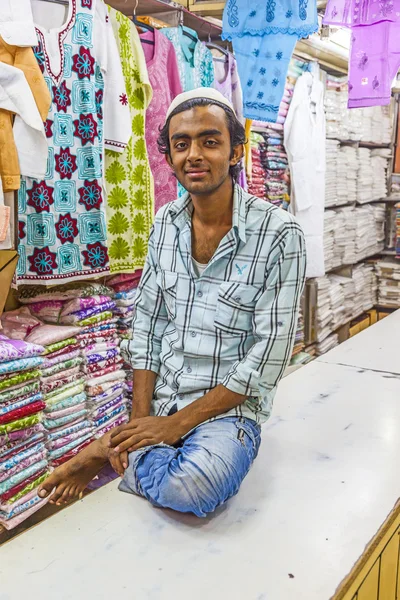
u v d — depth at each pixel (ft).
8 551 4.83
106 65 8.48
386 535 5.02
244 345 5.70
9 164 7.43
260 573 4.44
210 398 5.42
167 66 9.78
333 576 4.38
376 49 9.88
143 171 9.44
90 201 8.54
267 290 5.44
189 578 4.40
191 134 5.12
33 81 7.48
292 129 13.79
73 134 8.29
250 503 5.39
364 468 5.99
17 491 7.85
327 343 16.96
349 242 17.71
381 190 19.56
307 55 13.84
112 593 4.27
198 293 5.72
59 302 9.20
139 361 6.21
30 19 7.34
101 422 9.43
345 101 16.33
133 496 5.67
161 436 5.24
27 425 7.86
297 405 7.64
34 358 7.84
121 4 9.83
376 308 20.57
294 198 14.24
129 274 10.04
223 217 5.58
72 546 4.87
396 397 7.88
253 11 9.13
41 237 8.07
